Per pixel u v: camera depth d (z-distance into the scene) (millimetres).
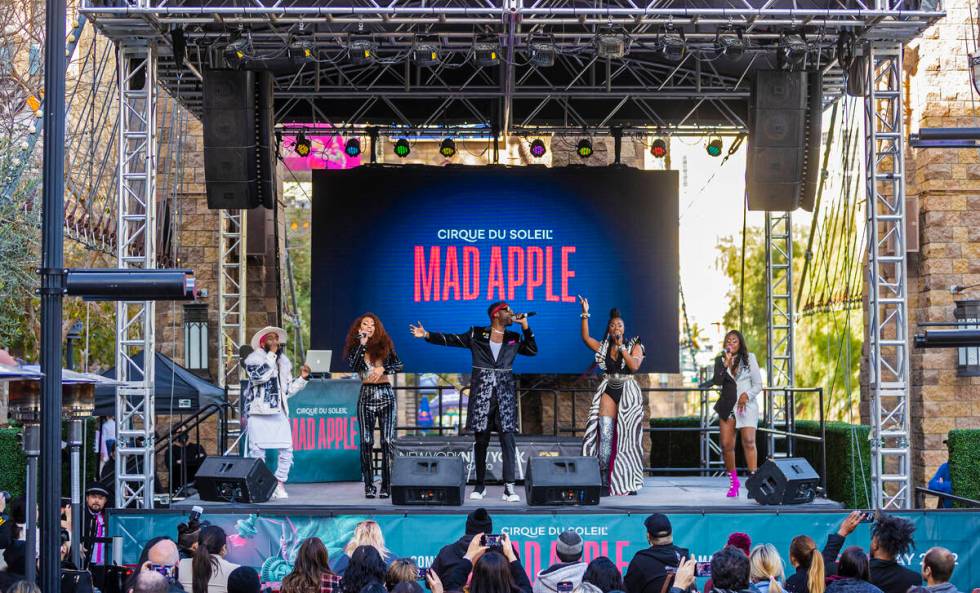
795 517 11484
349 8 12789
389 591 7023
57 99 7488
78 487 9109
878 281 13633
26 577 7762
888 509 11555
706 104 19125
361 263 17734
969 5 16703
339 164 23906
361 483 14008
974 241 17391
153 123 13594
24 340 18859
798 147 13953
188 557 8531
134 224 18797
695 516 11406
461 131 19969
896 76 13938
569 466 11555
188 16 12961
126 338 13258
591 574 7156
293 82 16609
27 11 18125
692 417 23562
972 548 11578
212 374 20156
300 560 7434
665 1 13469
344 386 14219
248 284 21062
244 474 11695
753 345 38094
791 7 13398
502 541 7801
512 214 17766
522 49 14406
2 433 14828
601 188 17797
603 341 13016
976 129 9625
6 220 16734
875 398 13523
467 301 17688
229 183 13922
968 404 17219
